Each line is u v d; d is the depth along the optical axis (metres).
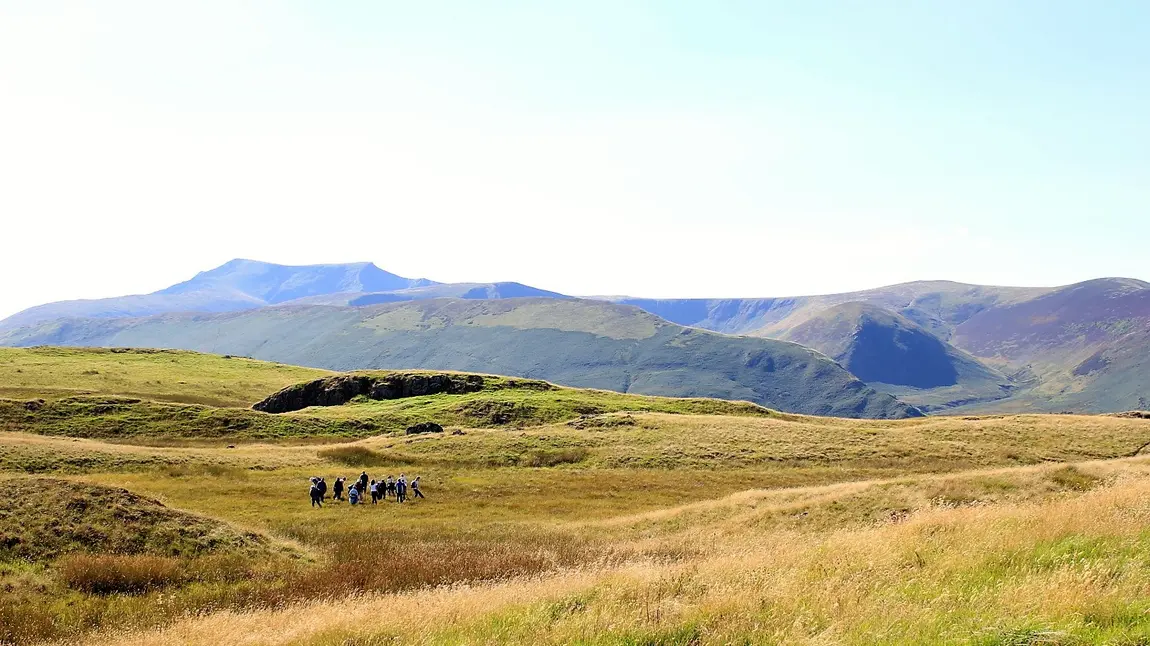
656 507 42.12
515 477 52.88
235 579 23.97
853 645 9.48
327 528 35.38
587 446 63.47
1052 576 11.39
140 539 25.41
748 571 15.20
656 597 13.42
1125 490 19.11
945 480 32.12
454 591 18.25
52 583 21.75
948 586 12.01
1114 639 8.59
